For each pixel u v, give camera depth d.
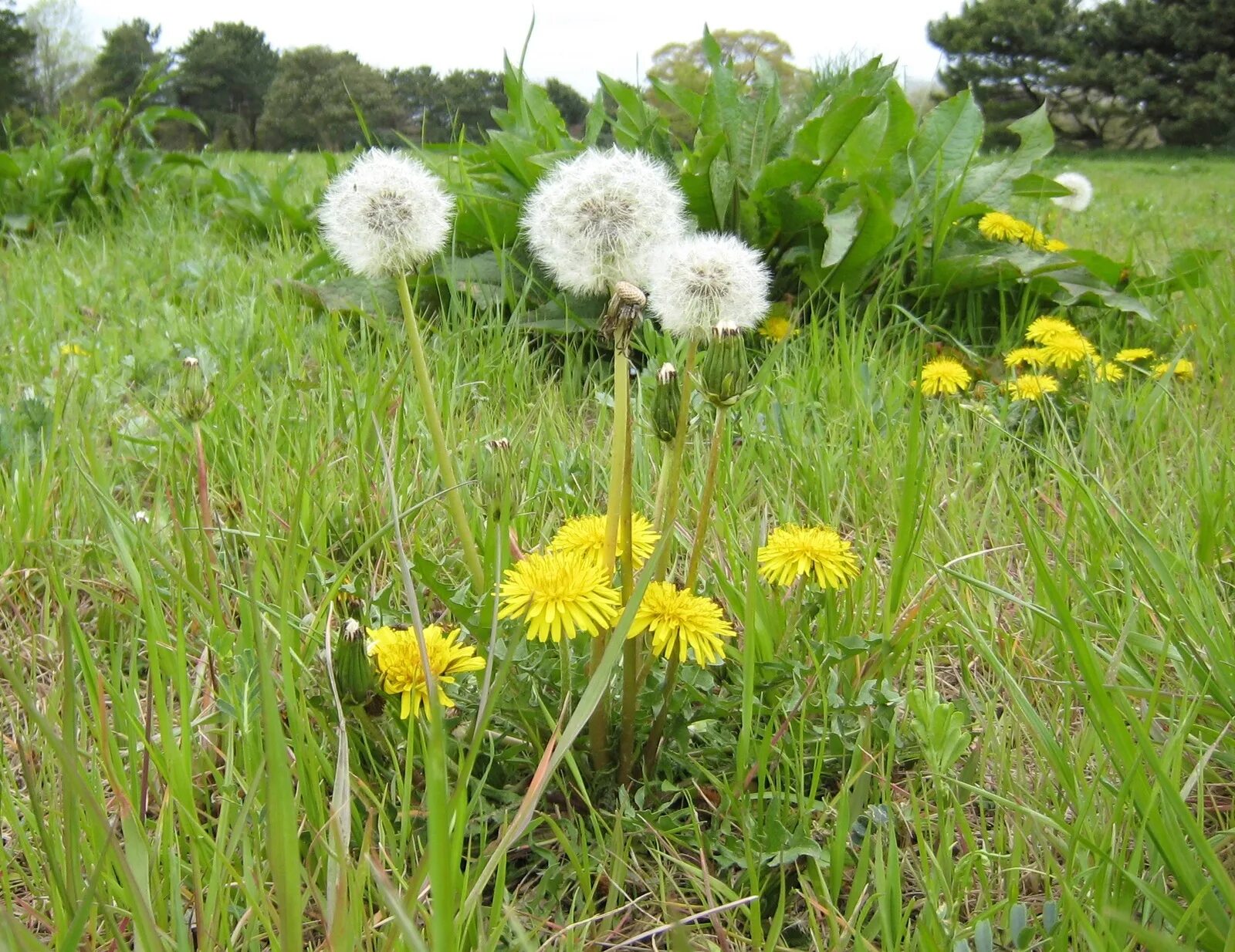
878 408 0.60
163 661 0.32
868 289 0.79
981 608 0.41
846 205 0.73
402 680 0.28
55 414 0.49
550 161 0.74
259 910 0.23
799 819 0.29
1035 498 0.53
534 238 0.33
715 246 0.31
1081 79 8.20
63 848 0.26
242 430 0.52
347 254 0.32
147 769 0.28
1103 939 0.23
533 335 0.72
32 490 0.46
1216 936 0.23
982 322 0.78
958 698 0.37
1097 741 0.31
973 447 0.56
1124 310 0.77
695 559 0.33
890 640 0.35
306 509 0.45
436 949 0.19
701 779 0.33
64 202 1.24
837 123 0.73
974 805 0.32
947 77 9.05
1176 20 7.95
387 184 0.32
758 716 0.33
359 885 0.23
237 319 0.74
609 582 0.31
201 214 1.24
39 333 0.71
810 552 0.35
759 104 0.78
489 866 0.24
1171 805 0.24
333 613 0.37
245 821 0.25
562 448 0.52
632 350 0.72
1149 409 0.59
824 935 0.28
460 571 0.43
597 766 0.32
